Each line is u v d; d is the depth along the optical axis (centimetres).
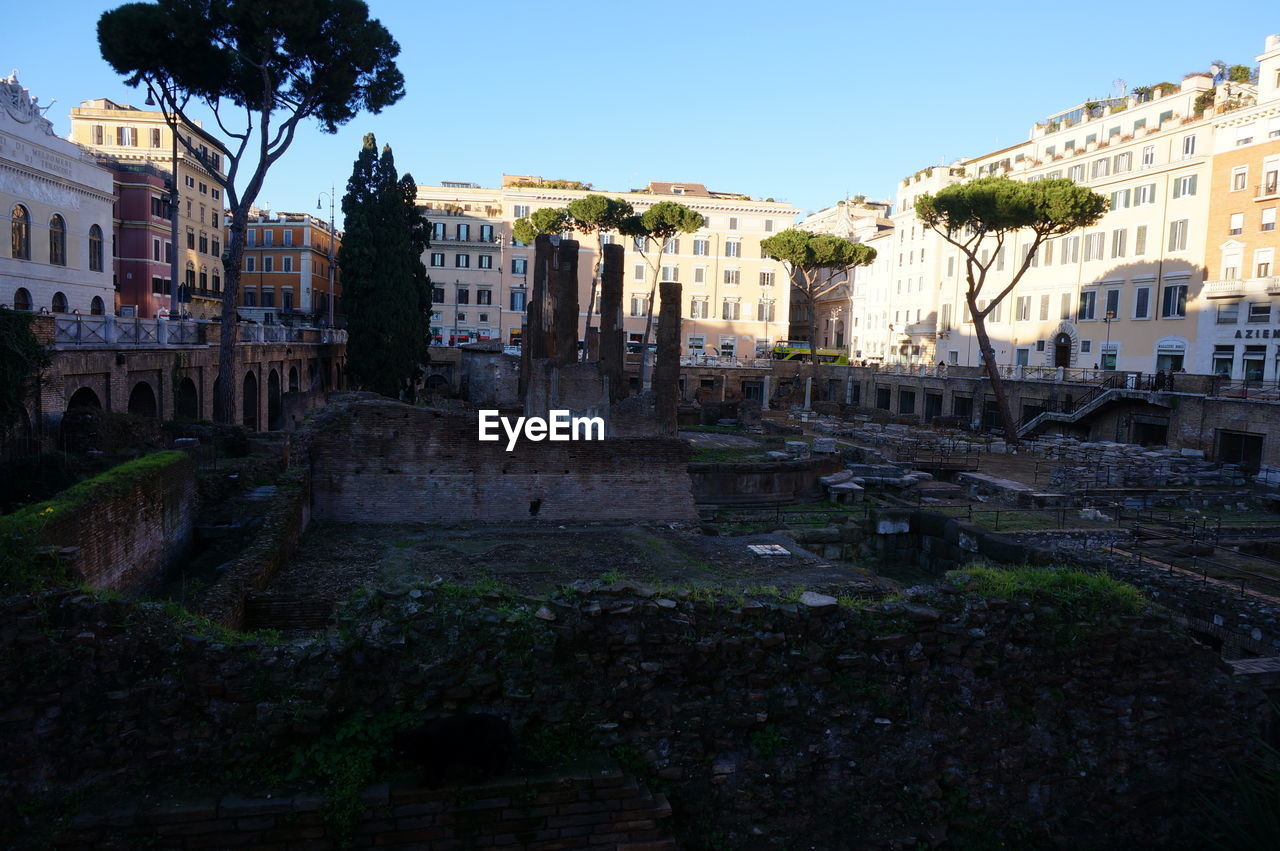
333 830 688
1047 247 6388
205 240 7938
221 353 3428
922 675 900
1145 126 5744
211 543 1719
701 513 2366
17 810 677
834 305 10469
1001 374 5834
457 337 9375
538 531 1903
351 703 756
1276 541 2175
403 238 5669
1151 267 5444
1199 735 966
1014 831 900
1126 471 3294
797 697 862
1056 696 931
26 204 4009
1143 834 935
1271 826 849
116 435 2395
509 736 754
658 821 767
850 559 2305
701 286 9575
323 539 1755
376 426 1934
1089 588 965
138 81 3481
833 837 849
